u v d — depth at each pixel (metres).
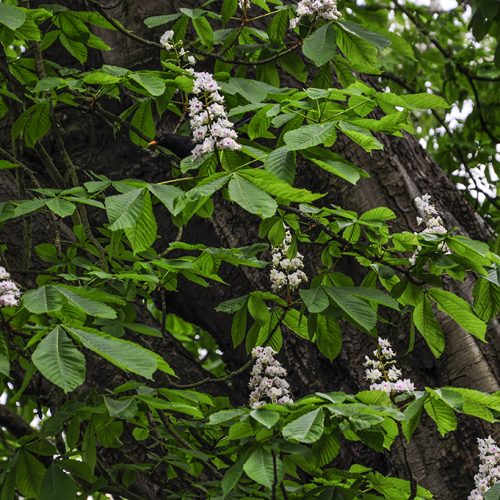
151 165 5.70
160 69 5.75
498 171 8.42
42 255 4.71
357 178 3.41
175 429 4.45
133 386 3.60
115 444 3.99
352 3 7.32
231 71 5.31
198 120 3.57
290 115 3.68
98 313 3.12
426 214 3.93
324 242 4.10
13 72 5.10
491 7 5.71
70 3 6.04
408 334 4.78
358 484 3.56
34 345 3.56
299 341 5.00
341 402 3.24
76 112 5.87
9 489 3.75
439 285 3.74
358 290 3.58
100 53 6.04
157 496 4.84
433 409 3.34
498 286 3.73
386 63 8.72
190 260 3.98
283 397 3.52
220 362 7.65
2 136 6.02
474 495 3.51
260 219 5.28
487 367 4.71
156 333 4.05
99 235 5.79
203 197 3.18
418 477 4.55
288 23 5.04
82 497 4.24
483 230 5.39
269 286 5.25
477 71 8.64
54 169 4.74
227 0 4.56
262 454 3.22
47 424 3.65
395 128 3.62
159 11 5.70
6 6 3.83
